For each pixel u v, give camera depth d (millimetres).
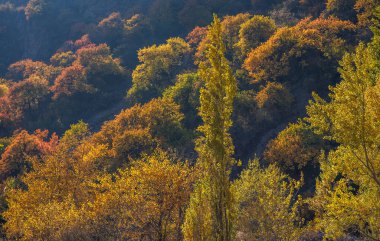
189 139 59562
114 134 63594
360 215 14695
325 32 69750
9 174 62125
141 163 27688
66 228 24797
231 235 14961
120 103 108938
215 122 13672
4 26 165875
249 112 64875
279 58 70125
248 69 71688
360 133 13664
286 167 49969
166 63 99750
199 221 14523
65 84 109812
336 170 15266
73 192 35750
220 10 130875
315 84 66250
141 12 155750
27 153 64250
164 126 61625
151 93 95688
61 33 160625
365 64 14086
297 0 101812
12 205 32406
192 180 26172
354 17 75938
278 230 18844
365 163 14547
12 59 157125
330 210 15312
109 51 130750
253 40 82938
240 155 60812
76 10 172375
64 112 104688
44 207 27234
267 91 65438
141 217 25047
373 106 13578
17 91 105375
